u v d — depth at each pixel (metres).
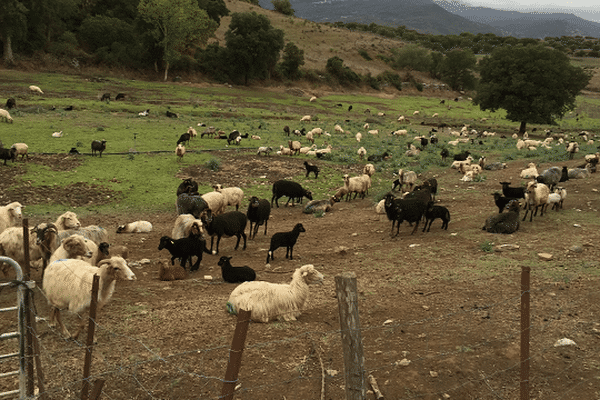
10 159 22.39
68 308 6.04
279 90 82.12
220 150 30.25
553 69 52.06
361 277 9.48
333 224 16.12
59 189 19.36
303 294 7.14
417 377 5.27
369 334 6.52
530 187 13.69
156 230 15.11
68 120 36.28
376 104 81.56
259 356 5.82
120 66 69.94
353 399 3.86
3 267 8.35
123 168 23.44
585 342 5.96
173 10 66.00
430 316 7.10
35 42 64.25
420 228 14.26
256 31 77.56
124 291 8.27
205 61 79.00
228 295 8.28
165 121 41.31
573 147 29.64
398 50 125.88
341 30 140.38
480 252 10.88
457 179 24.91
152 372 5.34
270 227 15.90
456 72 114.88
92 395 4.05
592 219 13.90
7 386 4.86
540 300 7.50
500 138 50.16
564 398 4.79
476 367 5.44
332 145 36.53
